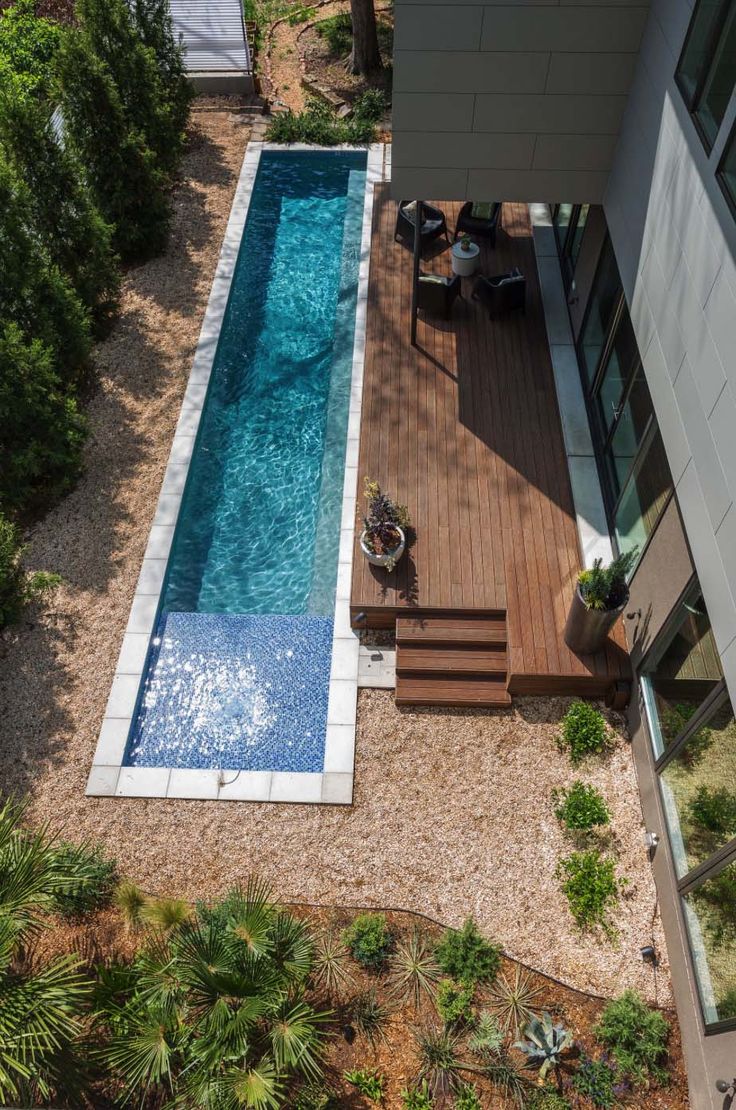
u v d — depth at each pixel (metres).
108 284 12.82
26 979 6.01
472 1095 6.75
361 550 9.80
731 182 6.23
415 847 8.25
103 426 11.88
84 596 10.18
